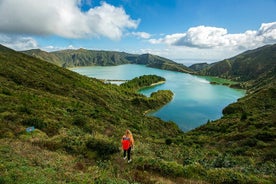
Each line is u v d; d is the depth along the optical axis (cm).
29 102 4888
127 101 13912
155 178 1599
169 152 2742
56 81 10169
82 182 1252
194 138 6550
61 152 1897
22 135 2352
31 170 1272
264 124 6488
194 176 1678
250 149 4138
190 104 15675
